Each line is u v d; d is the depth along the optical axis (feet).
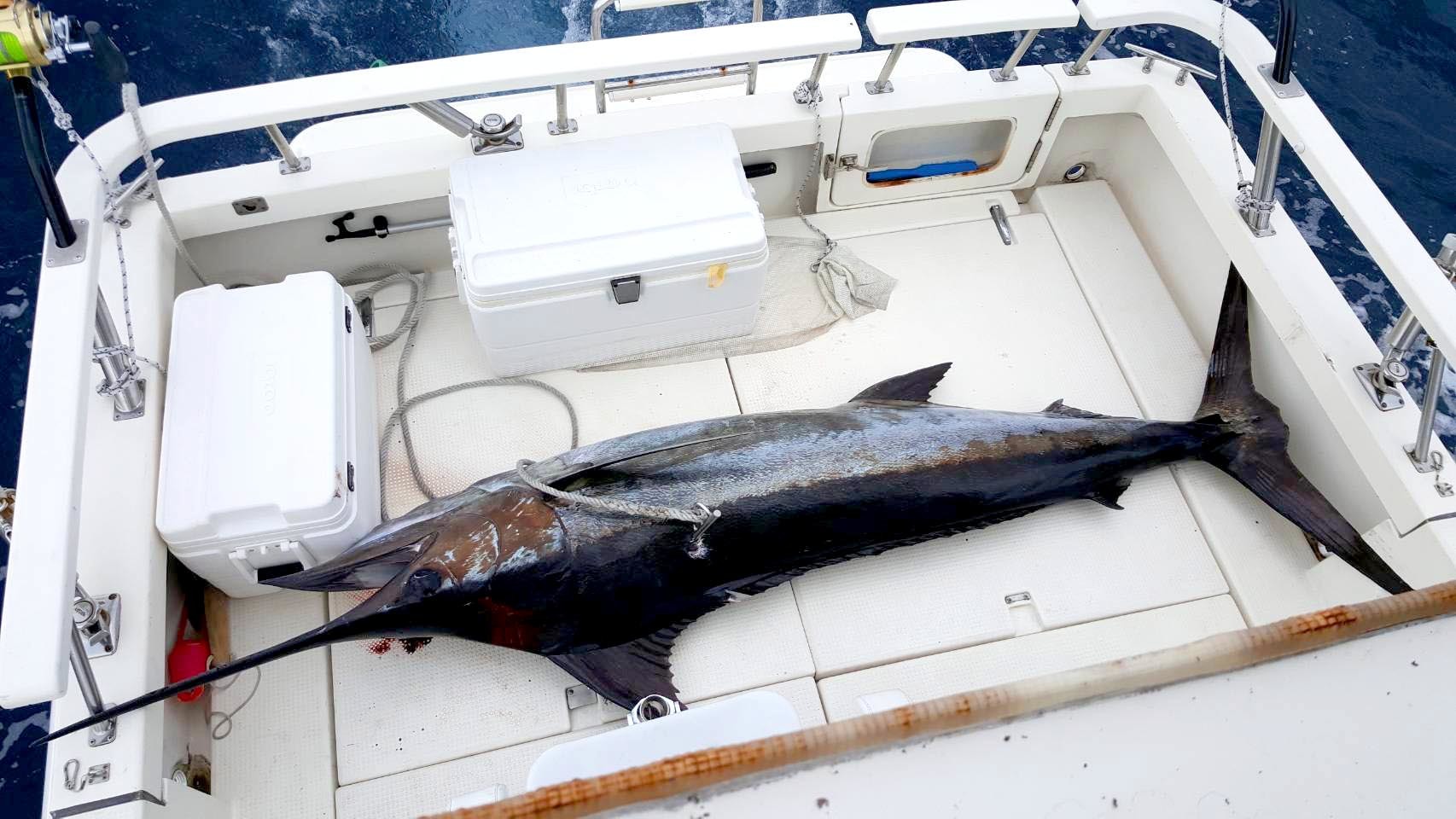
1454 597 3.67
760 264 8.67
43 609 5.44
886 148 10.53
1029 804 3.40
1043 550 8.77
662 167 8.77
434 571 7.38
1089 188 11.19
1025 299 10.30
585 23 16.61
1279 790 3.49
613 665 7.72
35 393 6.00
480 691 7.85
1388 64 16.44
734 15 17.11
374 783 7.48
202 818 7.04
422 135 10.33
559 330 8.78
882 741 3.37
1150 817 3.43
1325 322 8.50
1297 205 15.17
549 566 7.55
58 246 6.60
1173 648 3.59
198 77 15.43
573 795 3.12
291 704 7.74
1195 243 10.00
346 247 9.72
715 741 5.39
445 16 16.44
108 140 7.52
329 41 15.99
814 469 8.11
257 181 8.78
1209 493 9.12
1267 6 17.11
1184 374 9.84
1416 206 14.90
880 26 8.50
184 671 7.48
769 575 8.03
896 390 9.04
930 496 8.29
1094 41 9.56
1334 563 8.66
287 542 7.41
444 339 9.70
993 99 9.80
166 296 8.36
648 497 7.84
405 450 9.00
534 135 9.18
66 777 6.34
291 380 7.70
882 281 10.21
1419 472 7.82
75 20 6.08
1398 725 3.56
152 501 7.29
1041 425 8.70
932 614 8.36
